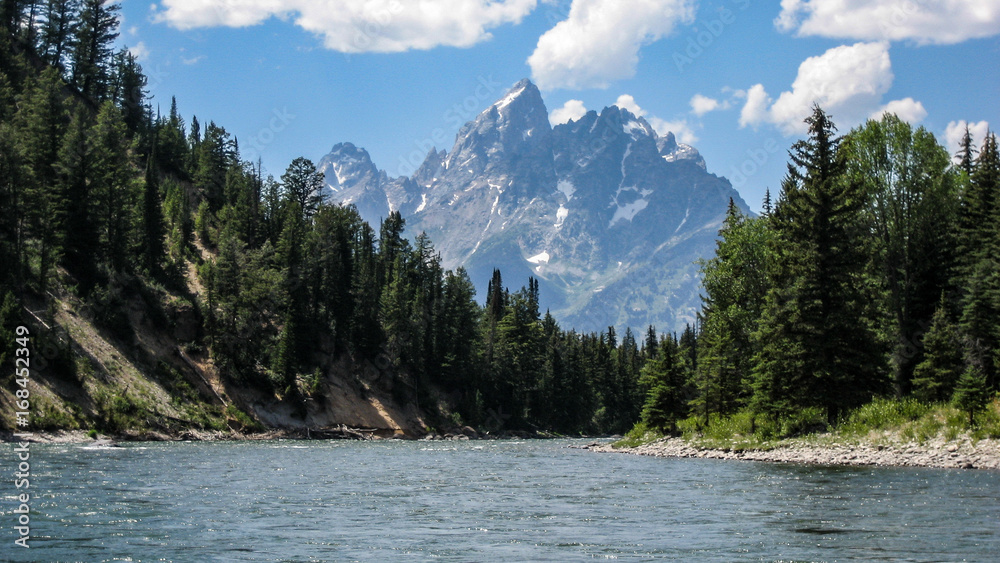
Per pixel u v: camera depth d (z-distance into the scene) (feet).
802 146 191.72
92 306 272.51
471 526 81.46
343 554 66.33
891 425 156.76
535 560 64.28
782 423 179.52
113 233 318.65
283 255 379.35
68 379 231.30
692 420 218.59
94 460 153.17
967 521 81.20
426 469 156.35
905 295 203.62
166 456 171.22
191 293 334.44
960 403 145.79
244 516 86.12
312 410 328.90
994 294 174.09
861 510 89.15
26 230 279.08
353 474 142.20
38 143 315.37
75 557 63.82
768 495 104.17
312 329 370.53
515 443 325.01
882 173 206.08
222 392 298.15
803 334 176.35
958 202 209.56
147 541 70.74
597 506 96.94
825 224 179.73
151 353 284.61
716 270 242.78
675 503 98.89
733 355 219.20
